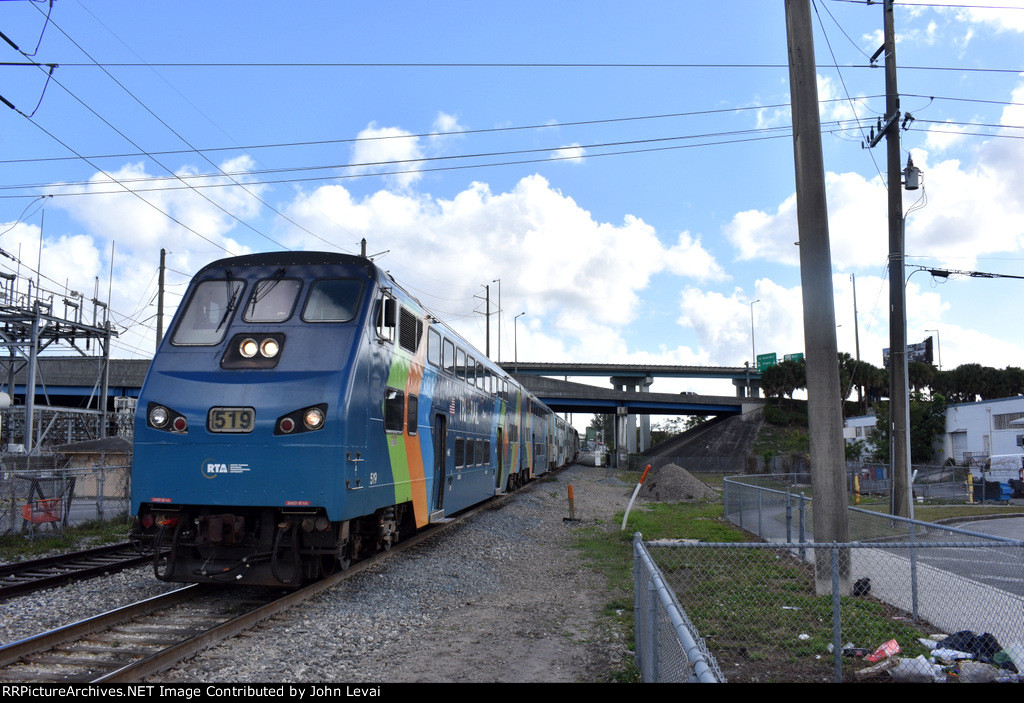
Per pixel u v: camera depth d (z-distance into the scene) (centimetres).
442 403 1418
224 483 867
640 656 613
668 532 1634
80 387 5228
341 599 924
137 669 594
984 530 1698
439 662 679
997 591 696
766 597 887
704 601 866
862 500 2638
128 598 909
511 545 1507
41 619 810
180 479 877
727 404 7775
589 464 7481
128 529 1555
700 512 2186
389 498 1066
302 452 866
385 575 1080
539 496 2675
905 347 1620
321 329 945
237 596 927
